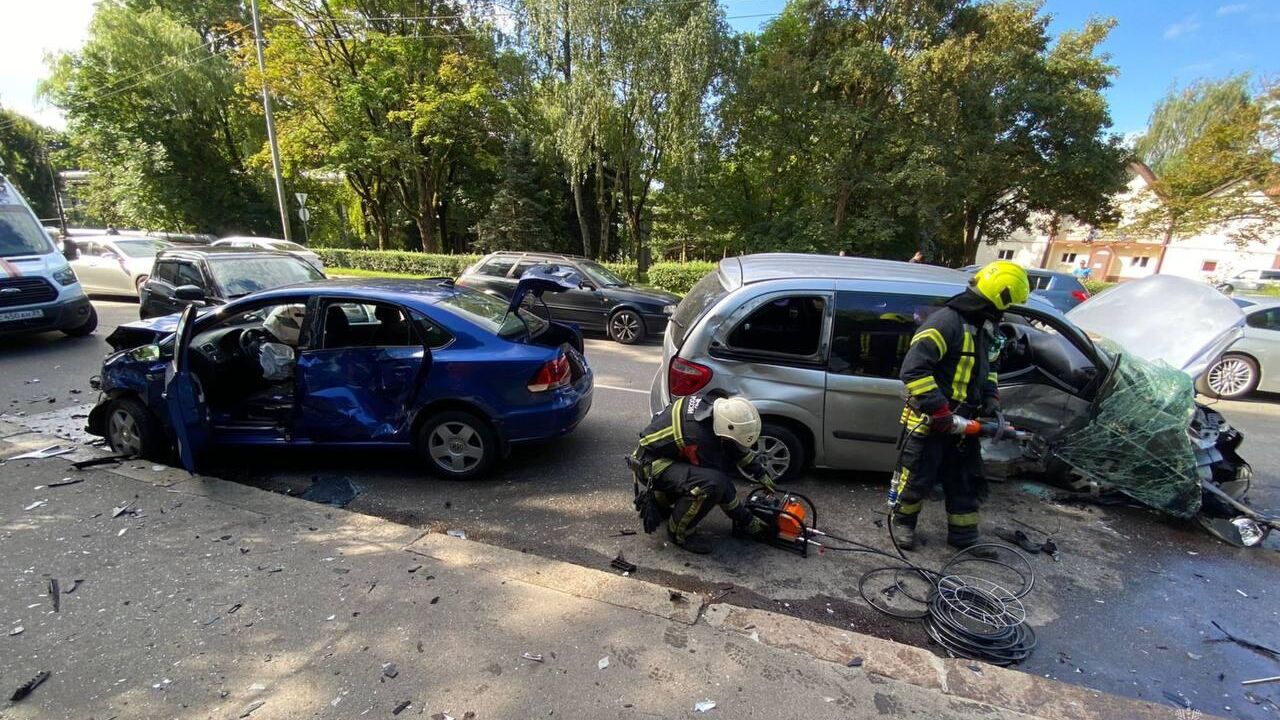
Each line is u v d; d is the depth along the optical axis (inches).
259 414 171.0
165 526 129.2
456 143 983.0
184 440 149.3
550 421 164.6
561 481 169.2
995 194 909.8
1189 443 146.1
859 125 669.3
